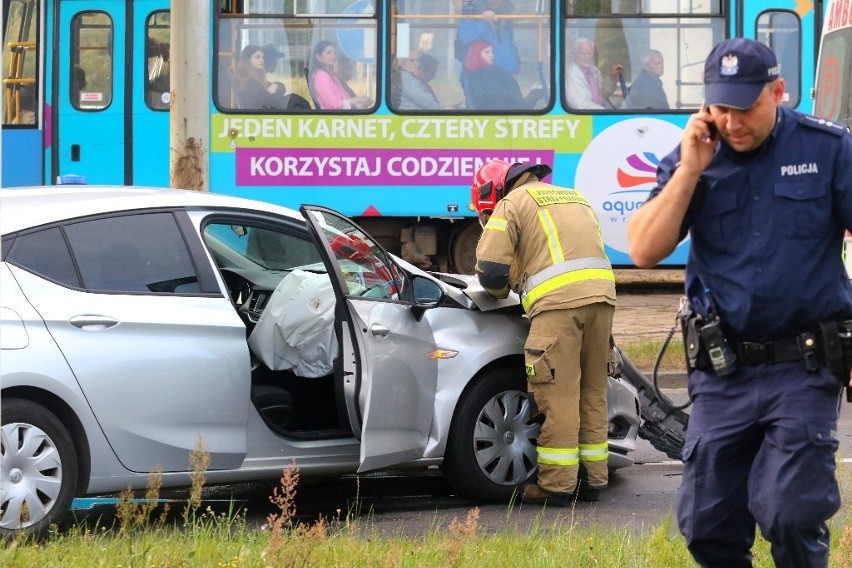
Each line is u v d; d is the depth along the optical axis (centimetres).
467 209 3212
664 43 3234
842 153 789
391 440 1371
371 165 3219
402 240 3297
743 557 852
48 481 1190
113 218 1286
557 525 1341
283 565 995
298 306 1415
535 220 1433
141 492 1268
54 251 1238
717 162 801
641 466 1716
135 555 1020
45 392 1198
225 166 3222
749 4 3231
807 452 787
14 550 1039
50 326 1203
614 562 1076
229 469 1318
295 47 3219
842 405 2173
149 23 3328
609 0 3228
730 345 809
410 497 1520
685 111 3228
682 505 844
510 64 3228
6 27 3347
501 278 1423
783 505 788
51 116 3331
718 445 816
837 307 800
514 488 1472
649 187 3225
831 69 2586
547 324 1416
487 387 1458
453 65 3222
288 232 1413
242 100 3216
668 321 2822
